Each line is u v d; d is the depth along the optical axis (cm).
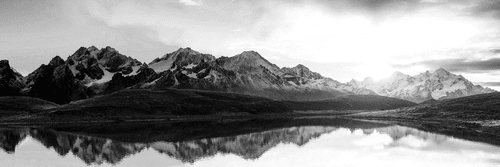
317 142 8238
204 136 9819
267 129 11988
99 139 9106
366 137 9012
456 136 8744
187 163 5969
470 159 5750
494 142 7625
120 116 18688
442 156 6056
